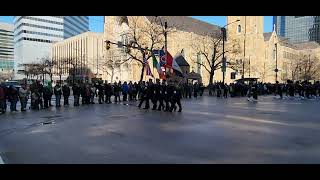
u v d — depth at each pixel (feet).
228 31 349.20
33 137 39.68
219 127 46.60
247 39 337.72
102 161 27.27
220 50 235.81
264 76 353.72
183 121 53.31
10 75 472.44
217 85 140.05
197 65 284.00
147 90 75.66
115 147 32.99
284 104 92.73
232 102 101.14
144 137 38.68
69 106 85.81
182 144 34.27
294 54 442.50
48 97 80.94
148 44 211.20
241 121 53.26
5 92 72.08
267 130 43.78
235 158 27.99
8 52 578.25
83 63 362.53
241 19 341.00
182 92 125.90
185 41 278.67
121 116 61.05
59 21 515.91
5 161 27.71
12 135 41.39
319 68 357.00
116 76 291.99
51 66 353.51
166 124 49.83
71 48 438.40
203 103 96.12
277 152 30.27
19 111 73.26
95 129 45.32
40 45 493.77
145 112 68.28
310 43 475.31
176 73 101.40
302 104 92.94
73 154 30.04
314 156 28.71
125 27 271.69
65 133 42.24
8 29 579.48
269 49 372.79
